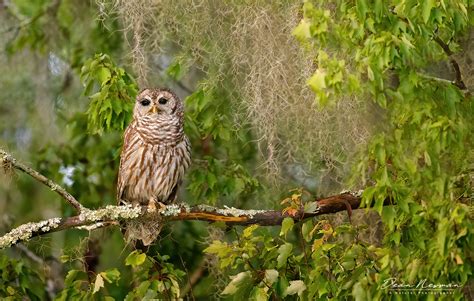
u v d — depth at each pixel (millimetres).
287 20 12367
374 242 13297
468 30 12805
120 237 15859
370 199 11500
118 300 15609
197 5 13297
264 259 12195
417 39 11305
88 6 16719
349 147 12406
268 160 12812
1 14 17531
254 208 15109
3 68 17250
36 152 16953
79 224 11703
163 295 12492
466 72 12922
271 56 12539
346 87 10734
